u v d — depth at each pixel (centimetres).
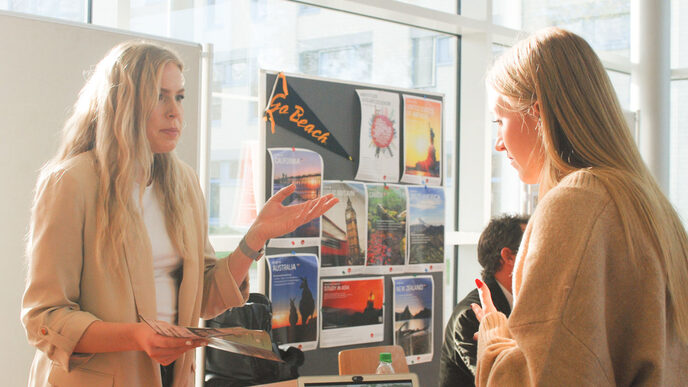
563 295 88
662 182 513
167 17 314
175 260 164
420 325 355
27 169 239
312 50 367
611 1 517
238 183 330
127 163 149
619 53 524
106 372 145
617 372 93
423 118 362
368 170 340
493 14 446
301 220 179
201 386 278
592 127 99
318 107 327
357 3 362
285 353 299
